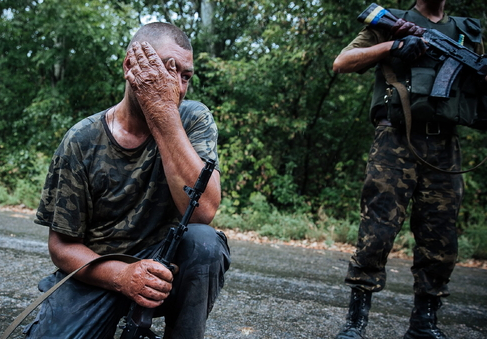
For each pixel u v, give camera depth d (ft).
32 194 25.91
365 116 29.60
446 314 10.19
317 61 27.20
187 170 4.05
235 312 8.75
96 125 4.45
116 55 31.27
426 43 6.91
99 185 4.39
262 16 27.81
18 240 14.08
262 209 24.73
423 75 6.73
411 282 13.76
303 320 8.62
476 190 25.58
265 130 29.78
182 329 4.19
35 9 32.37
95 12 29.63
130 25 30.91
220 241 4.64
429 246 7.11
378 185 7.03
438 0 7.36
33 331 4.19
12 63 33.35
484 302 11.84
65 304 4.28
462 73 7.02
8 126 33.50
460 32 7.38
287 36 26.94
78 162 4.34
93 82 32.50
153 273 3.85
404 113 6.73
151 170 4.50
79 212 4.41
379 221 6.95
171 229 4.04
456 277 15.43
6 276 9.75
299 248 19.49
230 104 28.45
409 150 7.00
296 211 26.00
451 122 6.88
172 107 4.08
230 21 33.94
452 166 7.06
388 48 6.95
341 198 27.43
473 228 23.54
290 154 29.89
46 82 34.71
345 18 23.70
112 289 4.13
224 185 27.55
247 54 32.19
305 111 29.55
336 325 8.48
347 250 20.16
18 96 34.30
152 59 4.03
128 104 4.33
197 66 32.40
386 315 9.64
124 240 4.57
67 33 29.43
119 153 4.41
